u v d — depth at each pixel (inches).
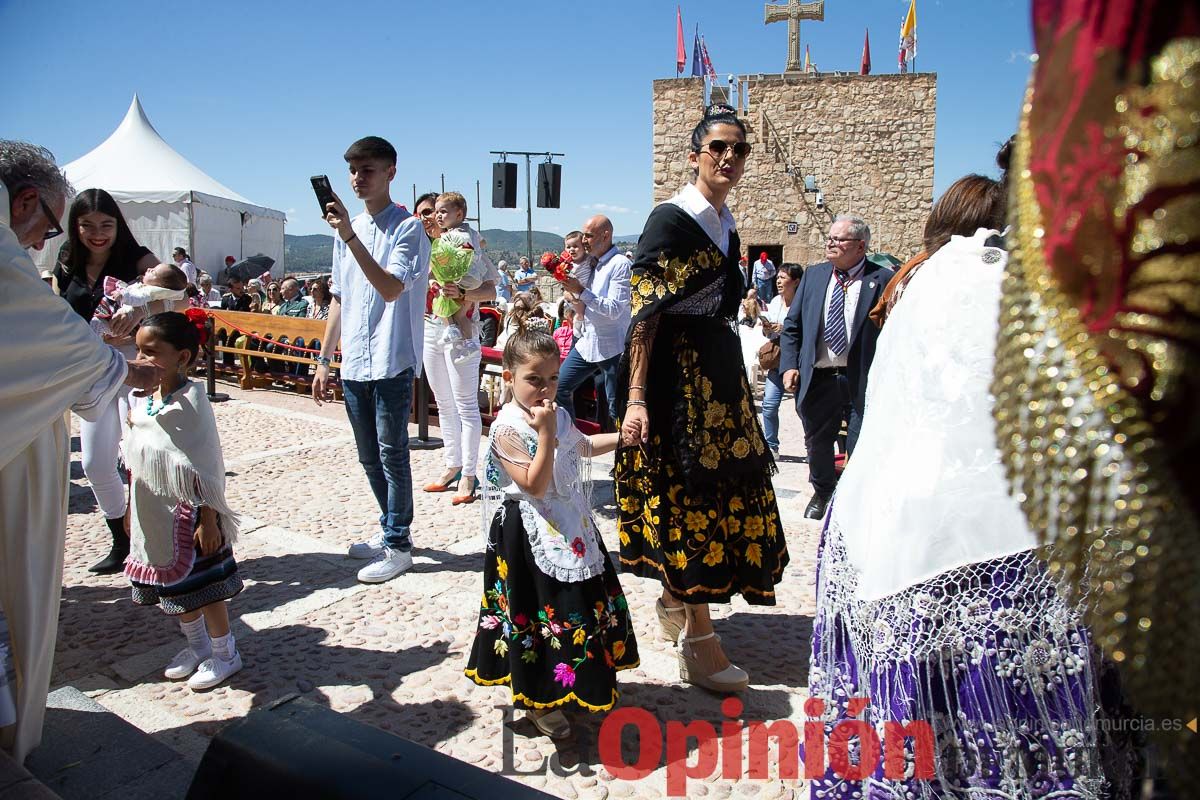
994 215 73.7
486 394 316.8
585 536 109.7
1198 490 32.5
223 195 873.5
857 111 1000.2
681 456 117.1
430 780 71.0
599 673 106.5
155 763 104.2
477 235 228.2
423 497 227.3
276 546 189.8
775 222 1037.8
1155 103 29.8
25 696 96.8
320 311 424.2
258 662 135.0
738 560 121.6
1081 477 35.3
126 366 100.1
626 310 205.0
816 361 196.1
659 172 1042.1
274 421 326.6
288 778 72.4
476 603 157.5
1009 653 62.3
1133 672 35.2
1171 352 32.0
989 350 63.4
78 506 222.4
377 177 165.2
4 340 82.0
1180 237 30.3
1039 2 33.3
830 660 74.0
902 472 66.4
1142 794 63.9
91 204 159.0
